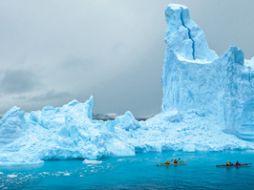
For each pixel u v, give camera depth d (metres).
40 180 30.77
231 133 58.19
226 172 33.53
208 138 56.31
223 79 60.66
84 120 49.12
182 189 26.33
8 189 27.39
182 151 54.09
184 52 70.94
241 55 59.94
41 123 51.41
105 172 34.69
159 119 64.06
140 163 41.03
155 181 29.59
